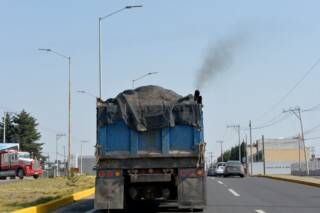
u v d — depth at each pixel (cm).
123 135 1644
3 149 6456
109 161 1634
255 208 1822
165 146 1633
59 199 2092
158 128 1638
